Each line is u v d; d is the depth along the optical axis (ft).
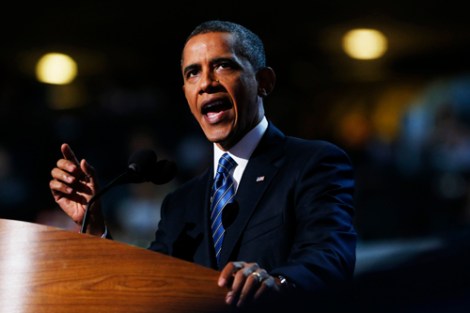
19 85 68.74
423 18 65.46
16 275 14.47
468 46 66.39
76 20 67.77
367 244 52.75
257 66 19.51
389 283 7.84
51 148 65.10
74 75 69.21
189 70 19.21
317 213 17.58
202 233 19.03
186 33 67.56
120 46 69.67
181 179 62.23
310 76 69.36
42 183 63.41
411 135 65.51
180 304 14.29
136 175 18.71
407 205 57.77
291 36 66.95
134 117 67.00
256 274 14.25
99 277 14.39
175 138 65.51
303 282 15.40
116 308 14.28
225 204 18.95
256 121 19.58
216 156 19.88
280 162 18.94
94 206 19.33
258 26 65.72
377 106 68.23
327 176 18.26
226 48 18.95
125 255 14.48
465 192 59.00
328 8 65.46
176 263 14.48
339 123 68.49
